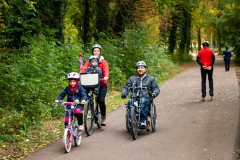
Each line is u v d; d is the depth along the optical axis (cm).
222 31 3900
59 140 821
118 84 1758
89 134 862
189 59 4397
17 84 980
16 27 1279
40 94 1019
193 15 4341
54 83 1140
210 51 1315
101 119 952
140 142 789
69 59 1429
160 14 2759
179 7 3781
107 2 2173
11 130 830
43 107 1015
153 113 880
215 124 941
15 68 1053
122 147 752
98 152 719
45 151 733
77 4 2320
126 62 1959
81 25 2378
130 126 849
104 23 2167
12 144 783
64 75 1370
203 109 1165
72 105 749
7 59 1097
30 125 924
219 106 1209
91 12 2262
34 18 1370
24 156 701
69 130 736
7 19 1207
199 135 834
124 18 2305
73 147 761
